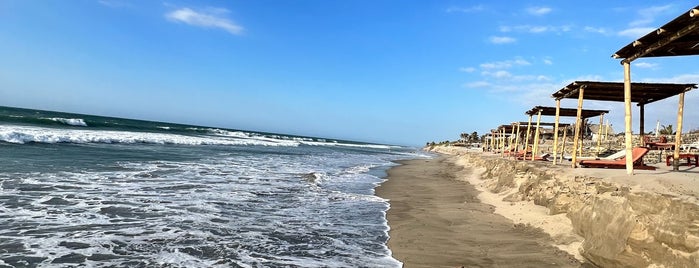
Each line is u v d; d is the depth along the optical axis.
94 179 11.50
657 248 5.12
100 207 8.45
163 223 7.70
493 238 7.95
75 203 8.58
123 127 46.28
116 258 5.75
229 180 13.84
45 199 8.66
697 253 4.57
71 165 13.54
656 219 5.29
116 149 20.75
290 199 11.38
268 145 44.69
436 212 10.55
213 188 11.92
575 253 6.76
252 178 14.88
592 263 6.27
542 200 10.02
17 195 8.76
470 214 10.27
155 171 14.21
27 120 36.22
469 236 8.10
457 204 11.89
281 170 18.64
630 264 5.48
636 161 12.90
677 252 4.84
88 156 16.44
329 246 7.16
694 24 6.55
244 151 29.83
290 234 7.74
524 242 7.62
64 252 5.82
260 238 7.31
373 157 40.50
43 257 5.56
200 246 6.56
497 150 41.03
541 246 7.34
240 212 9.20
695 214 4.77
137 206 8.84
